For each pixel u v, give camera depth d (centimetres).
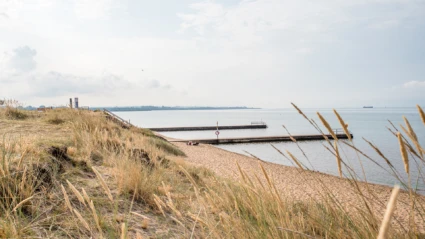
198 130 8581
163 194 461
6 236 216
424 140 4862
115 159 570
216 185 331
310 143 4959
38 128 952
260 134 7131
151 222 342
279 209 220
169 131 8194
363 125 11069
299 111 158
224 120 16538
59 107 1602
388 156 3250
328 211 246
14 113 1348
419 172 169
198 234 284
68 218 287
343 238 203
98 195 382
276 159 3306
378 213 205
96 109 2469
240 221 225
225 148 4375
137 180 429
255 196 235
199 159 2219
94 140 722
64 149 527
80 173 462
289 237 210
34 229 252
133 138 1236
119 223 309
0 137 608
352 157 3047
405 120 138
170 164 791
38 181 338
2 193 289
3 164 326
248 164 2122
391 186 1533
